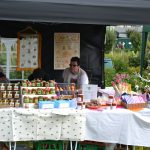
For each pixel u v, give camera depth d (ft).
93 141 21.80
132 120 20.84
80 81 26.63
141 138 20.92
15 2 21.25
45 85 21.95
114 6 21.70
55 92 22.07
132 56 63.57
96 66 33.06
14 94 21.53
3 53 31.68
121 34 74.84
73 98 21.95
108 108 21.59
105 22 26.81
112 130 20.83
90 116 20.81
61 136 20.59
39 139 20.40
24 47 31.96
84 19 25.61
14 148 20.65
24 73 32.27
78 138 20.63
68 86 22.85
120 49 69.92
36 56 32.17
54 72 32.40
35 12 23.17
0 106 20.89
